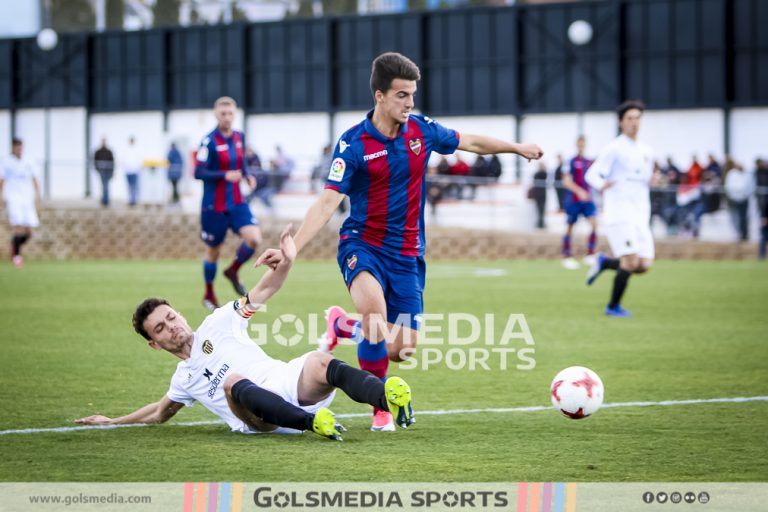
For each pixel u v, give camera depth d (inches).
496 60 3307.1
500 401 740.7
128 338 1090.7
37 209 2566.4
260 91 3553.2
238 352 612.4
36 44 3750.0
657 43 3166.8
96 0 3897.6
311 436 606.2
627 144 1263.5
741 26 3100.4
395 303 642.2
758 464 536.1
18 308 1389.0
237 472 515.2
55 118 3752.5
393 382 541.3
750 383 815.7
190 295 1563.7
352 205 641.0
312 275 2006.6
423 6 4173.2
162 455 553.9
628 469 524.4
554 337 1109.1
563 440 597.3
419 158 628.4
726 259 2571.4
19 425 647.8
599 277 1958.7
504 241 2647.6
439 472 517.0
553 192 2684.5
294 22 3494.1
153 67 3639.3
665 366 908.0
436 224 2721.5
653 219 2630.4
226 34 3558.1
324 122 3484.3
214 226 1355.8
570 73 3245.6
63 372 873.5
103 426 642.8
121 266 2321.6
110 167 2864.2
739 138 3112.7
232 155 1350.9
